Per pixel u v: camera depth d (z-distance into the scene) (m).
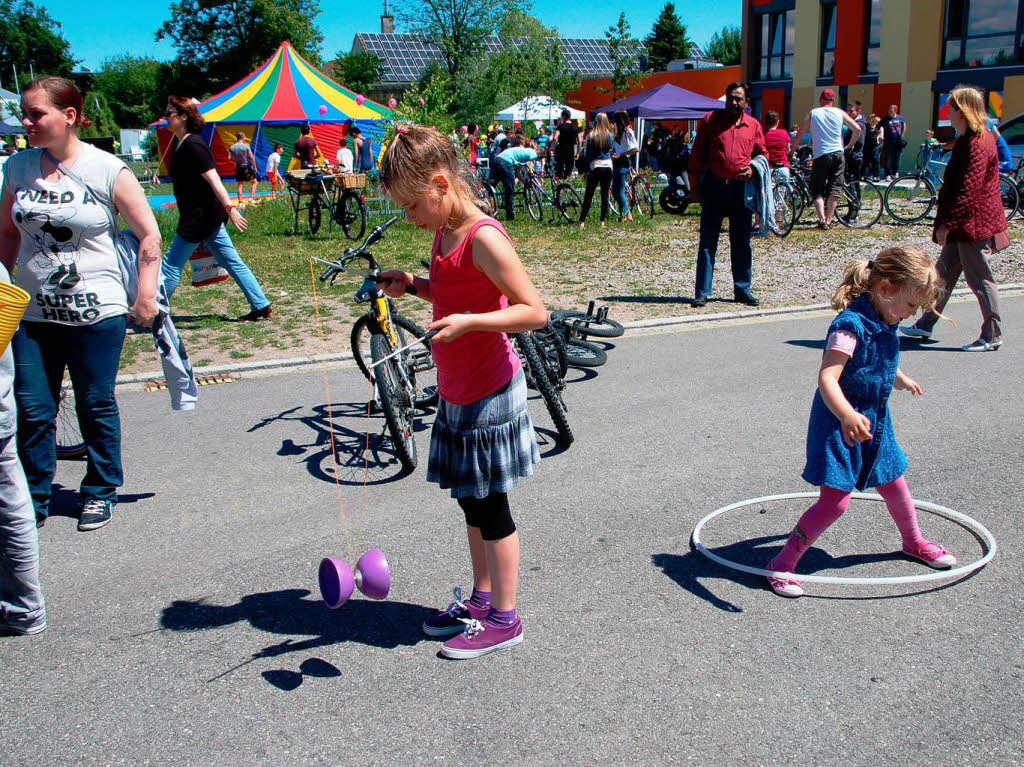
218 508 4.46
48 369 4.21
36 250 3.99
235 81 59.28
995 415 5.53
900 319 3.26
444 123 18.19
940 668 2.97
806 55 28.48
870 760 2.54
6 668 3.12
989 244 6.94
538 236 13.98
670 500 4.41
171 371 4.53
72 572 3.82
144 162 56.25
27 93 3.75
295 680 3.01
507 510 3.07
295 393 6.39
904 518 3.64
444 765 2.57
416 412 5.75
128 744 2.70
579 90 41.97
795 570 3.69
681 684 2.92
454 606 3.30
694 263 11.45
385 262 11.72
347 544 4.02
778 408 5.80
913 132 25.62
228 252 8.27
